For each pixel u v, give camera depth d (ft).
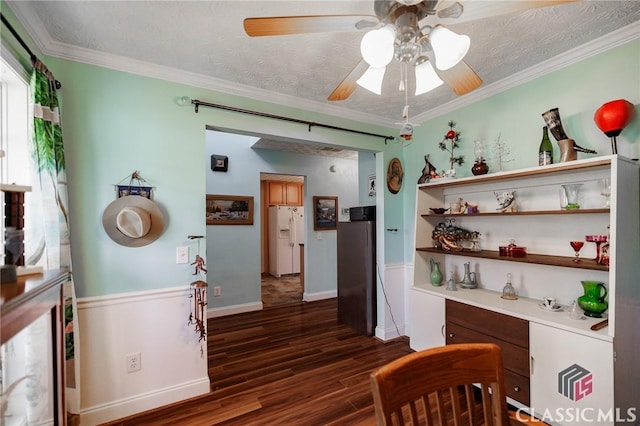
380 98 8.45
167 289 6.70
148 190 6.57
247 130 7.84
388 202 10.36
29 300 2.73
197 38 5.60
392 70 6.78
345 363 8.55
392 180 10.46
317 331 11.17
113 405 6.10
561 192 6.20
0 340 2.24
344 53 6.13
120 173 6.30
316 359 8.82
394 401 2.64
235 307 13.38
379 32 3.55
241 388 7.26
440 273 8.57
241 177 13.80
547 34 5.53
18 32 4.62
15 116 4.92
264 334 10.89
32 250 4.70
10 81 4.83
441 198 9.29
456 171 8.81
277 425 5.95
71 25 5.13
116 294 6.20
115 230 6.18
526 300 6.90
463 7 3.47
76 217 5.87
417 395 2.82
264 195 24.53
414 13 3.75
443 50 3.76
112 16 4.92
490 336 6.43
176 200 6.87
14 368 3.84
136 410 6.29
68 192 5.82
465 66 4.70
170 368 6.70
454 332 7.27
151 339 6.52
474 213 7.71
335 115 9.33
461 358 3.13
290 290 18.24
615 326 4.70
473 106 8.38
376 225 10.64
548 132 6.69
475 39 5.66
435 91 8.00
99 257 6.07
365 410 6.40
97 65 6.13
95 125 6.08
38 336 3.79
